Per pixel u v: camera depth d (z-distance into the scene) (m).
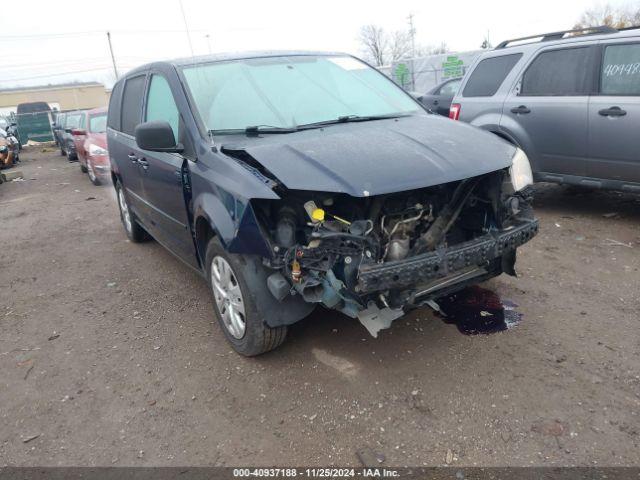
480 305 4.08
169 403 3.25
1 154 16.30
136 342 4.03
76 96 67.38
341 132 3.61
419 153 3.18
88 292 5.12
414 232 3.25
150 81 4.71
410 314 4.00
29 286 5.44
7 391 3.54
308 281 2.90
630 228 5.63
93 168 11.48
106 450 2.90
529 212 3.55
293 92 4.09
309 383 3.29
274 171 2.95
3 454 2.93
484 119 6.82
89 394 3.42
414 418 2.91
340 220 2.97
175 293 4.89
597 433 2.70
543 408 2.90
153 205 4.87
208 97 3.88
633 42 5.42
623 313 3.84
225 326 3.72
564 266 4.74
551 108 6.03
